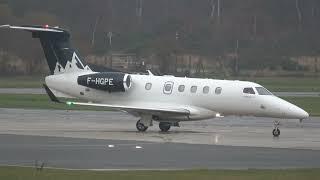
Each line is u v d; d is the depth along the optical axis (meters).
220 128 147.50
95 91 143.75
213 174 74.62
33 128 138.88
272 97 134.50
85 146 106.06
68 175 72.62
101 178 70.75
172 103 138.88
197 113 137.50
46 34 146.75
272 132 133.00
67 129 137.88
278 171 77.81
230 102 135.75
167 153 97.50
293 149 104.12
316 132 138.50
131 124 153.75
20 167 80.12
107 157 92.25
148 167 82.50
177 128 146.62
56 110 199.12
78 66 145.50
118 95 142.50
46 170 77.12
